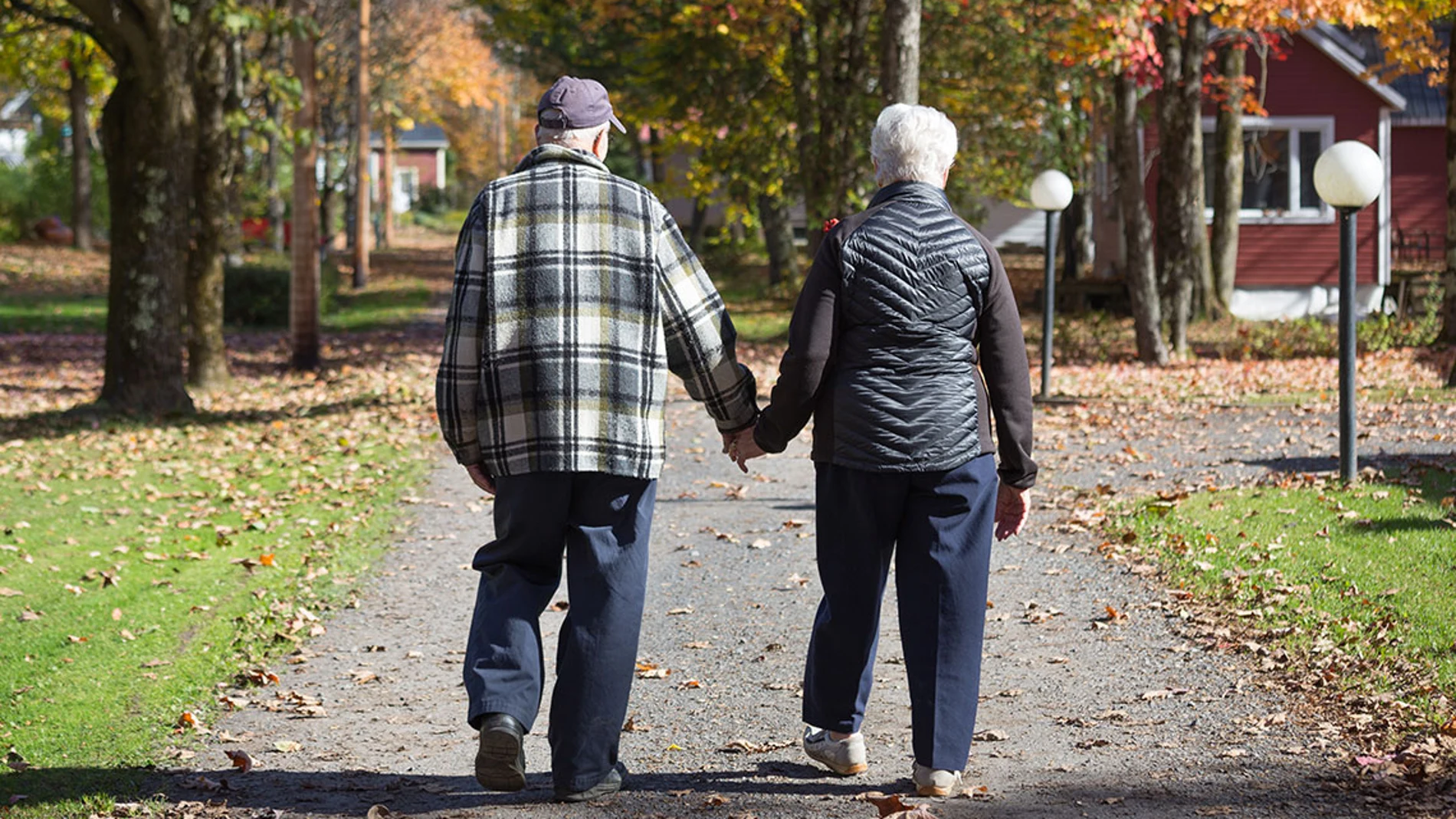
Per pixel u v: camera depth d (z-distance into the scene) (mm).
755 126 29516
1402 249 45531
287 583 9508
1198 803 5016
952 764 5090
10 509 12258
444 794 5465
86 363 27875
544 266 4945
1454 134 23094
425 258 66750
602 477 5004
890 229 4980
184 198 19344
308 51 25312
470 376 4977
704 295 5121
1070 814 4965
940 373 4992
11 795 5512
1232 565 8766
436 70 65500
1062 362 24453
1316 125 34844
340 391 22234
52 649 7969
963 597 5051
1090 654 7250
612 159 55656
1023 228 58312
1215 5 22156
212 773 5805
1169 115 25562
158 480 14109
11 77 27516
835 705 5391
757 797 5289
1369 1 22656
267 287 37562
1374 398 17359
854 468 5016
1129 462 13438
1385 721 5691
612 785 5293
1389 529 9281
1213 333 29688
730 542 10516
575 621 5109
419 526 11523
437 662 7688
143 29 18562
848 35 26766
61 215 60312
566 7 31562
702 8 25969
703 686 7039
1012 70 27859
